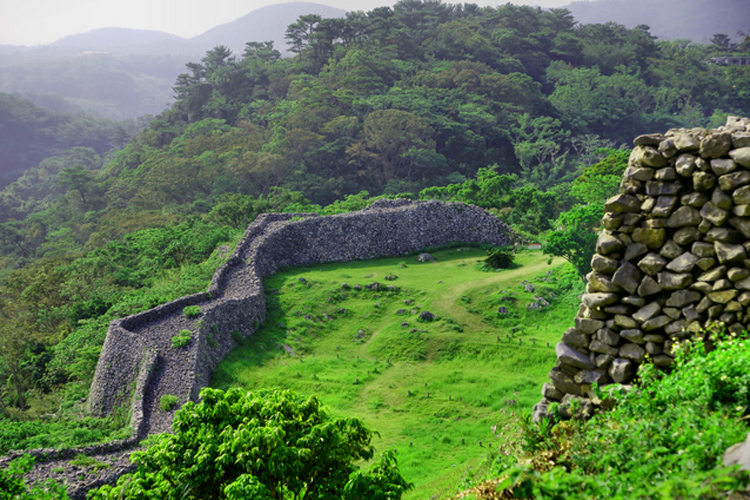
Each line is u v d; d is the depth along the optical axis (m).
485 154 162.50
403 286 60.75
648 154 10.38
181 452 13.45
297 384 42.62
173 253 77.81
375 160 151.75
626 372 10.37
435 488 24.66
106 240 127.56
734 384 7.94
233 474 12.79
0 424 35.03
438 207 79.62
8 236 167.75
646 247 10.44
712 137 9.68
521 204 94.00
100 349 47.66
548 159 175.88
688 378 8.46
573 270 60.88
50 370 50.41
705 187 9.85
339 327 54.19
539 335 49.69
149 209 149.12
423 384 42.31
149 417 35.16
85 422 36.12
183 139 182.88
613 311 10.59
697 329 9.78
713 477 5.64
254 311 53.00
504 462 9.48
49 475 27.00
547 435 10.07
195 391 38.47
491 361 45.22
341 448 13.41
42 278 80.31
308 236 71.94
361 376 43.88
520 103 188.25
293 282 62.06
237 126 196.12
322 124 160.88
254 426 13.03
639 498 5.93
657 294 10.30
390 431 35.59
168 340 43.25
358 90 180.25
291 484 12.45
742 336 9.20
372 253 74.50
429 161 146.50
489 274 64.81
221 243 75.62
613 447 7.68
